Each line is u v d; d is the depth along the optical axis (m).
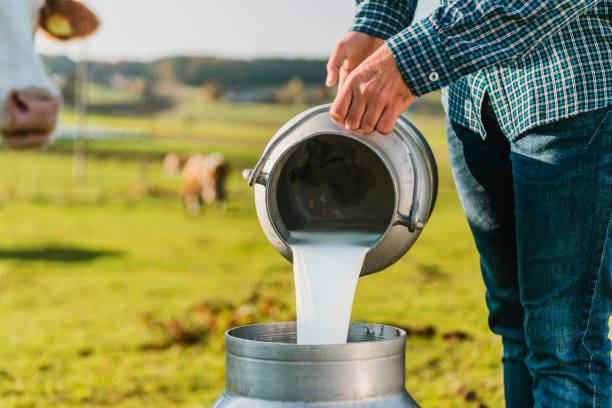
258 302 6.93
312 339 1.84
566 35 1.74
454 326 5.90
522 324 2.14
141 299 7.91
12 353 5.41
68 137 46.25
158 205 19.95
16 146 3.03
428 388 4.11
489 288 2.20
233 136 53.34
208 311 6.56
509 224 2.13
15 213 17.08
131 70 82.94
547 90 1.75
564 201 1.75
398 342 1.71
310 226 2.08
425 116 32.94
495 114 1.93
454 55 1.67
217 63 80.00
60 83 65.31
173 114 66.75
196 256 11.62
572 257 1.76
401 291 7.88
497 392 3.90
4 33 2.97
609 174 1.72
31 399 4.24
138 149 41.88
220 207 18.92
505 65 1.85
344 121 1.76
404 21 2.26
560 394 1.80
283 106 70.25
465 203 2.20
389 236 1.90
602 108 1.71
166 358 5.33
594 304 1.77
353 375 1.62
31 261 10.68
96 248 12.28
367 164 1.97
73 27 3.85
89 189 23.34
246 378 1.66
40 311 7.18
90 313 7.09
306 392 1.60
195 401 4.25
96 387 4.54
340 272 1.87
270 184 1.89
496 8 1.66
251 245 13.12
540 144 1.78
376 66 1.71
